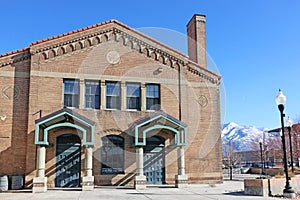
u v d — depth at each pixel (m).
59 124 18.00
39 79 20.14
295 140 42.22
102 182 19.81
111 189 18.22
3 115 19.66
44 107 19.89
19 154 19.45
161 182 20.77
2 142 19.42
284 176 16.61
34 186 17.14
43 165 17.70
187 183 19.50
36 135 17.75
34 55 20.34
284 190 14.63
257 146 57.88
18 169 19.28
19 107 19.92
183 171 19.67
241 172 41.66
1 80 20.00
